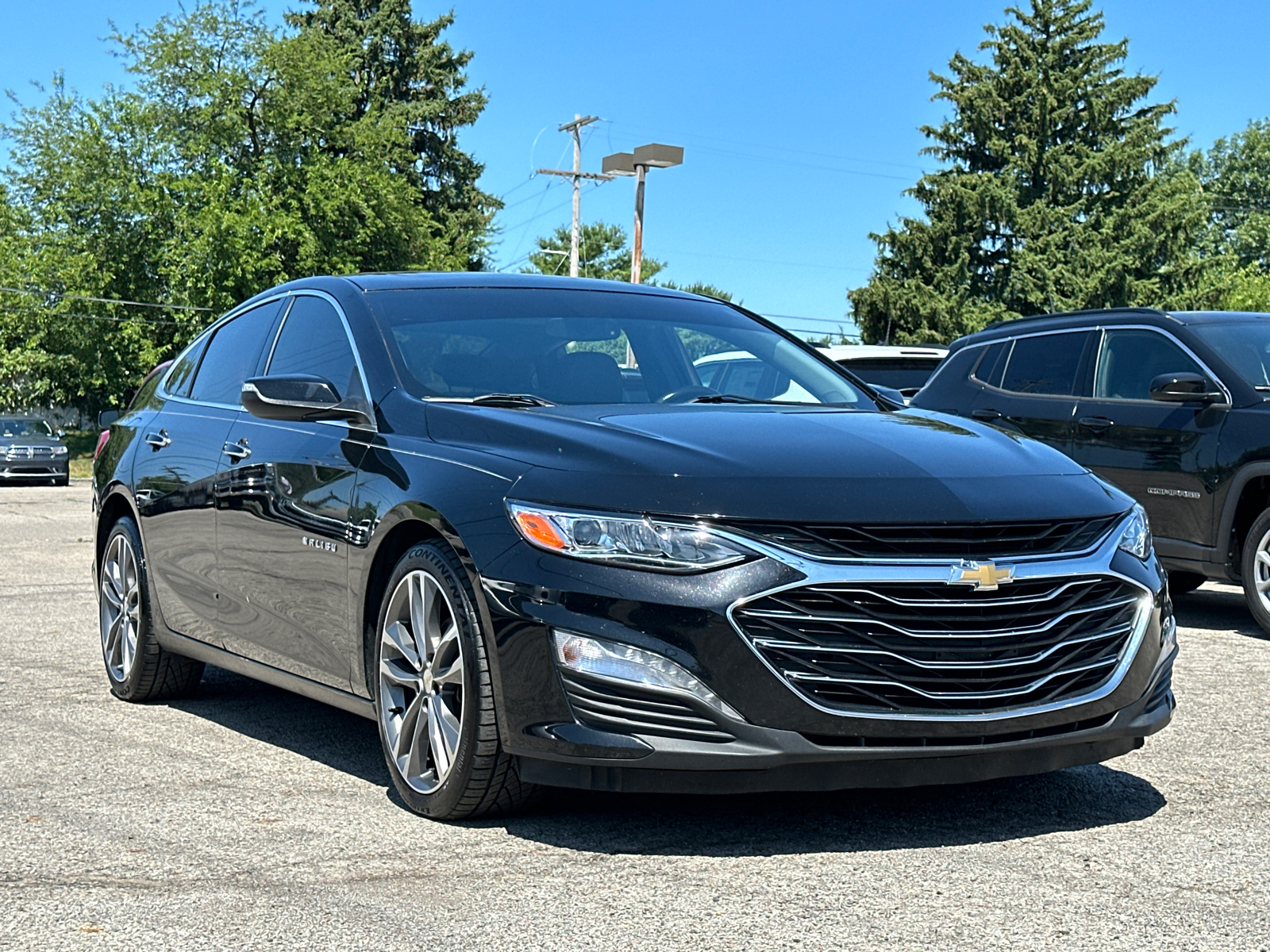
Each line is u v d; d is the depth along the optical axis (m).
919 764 3.56
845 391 5.12
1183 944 2.96
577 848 3.68
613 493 3.60
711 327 5.33
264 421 5.11
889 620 3.49
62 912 3.21
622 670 3.48
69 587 10.29
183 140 49.25
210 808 4.16
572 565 3.57
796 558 3.47
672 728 3.45
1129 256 51.72
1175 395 7.97
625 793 4.24
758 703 3.44
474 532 3.77
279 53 49.00
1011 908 3.19
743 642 3.44
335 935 3.03
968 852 3.64
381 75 62.81
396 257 51.25
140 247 49.38
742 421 4.12
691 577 3.48
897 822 3.94
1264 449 7.71
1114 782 4.42
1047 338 9.24
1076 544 3.73
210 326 6.22
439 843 3.74
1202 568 8.05
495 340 4.83
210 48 49.56
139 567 5.88
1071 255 52.12
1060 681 3.67
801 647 3.45
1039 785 4.38
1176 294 52.28
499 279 5.36
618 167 34.72
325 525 4.46
